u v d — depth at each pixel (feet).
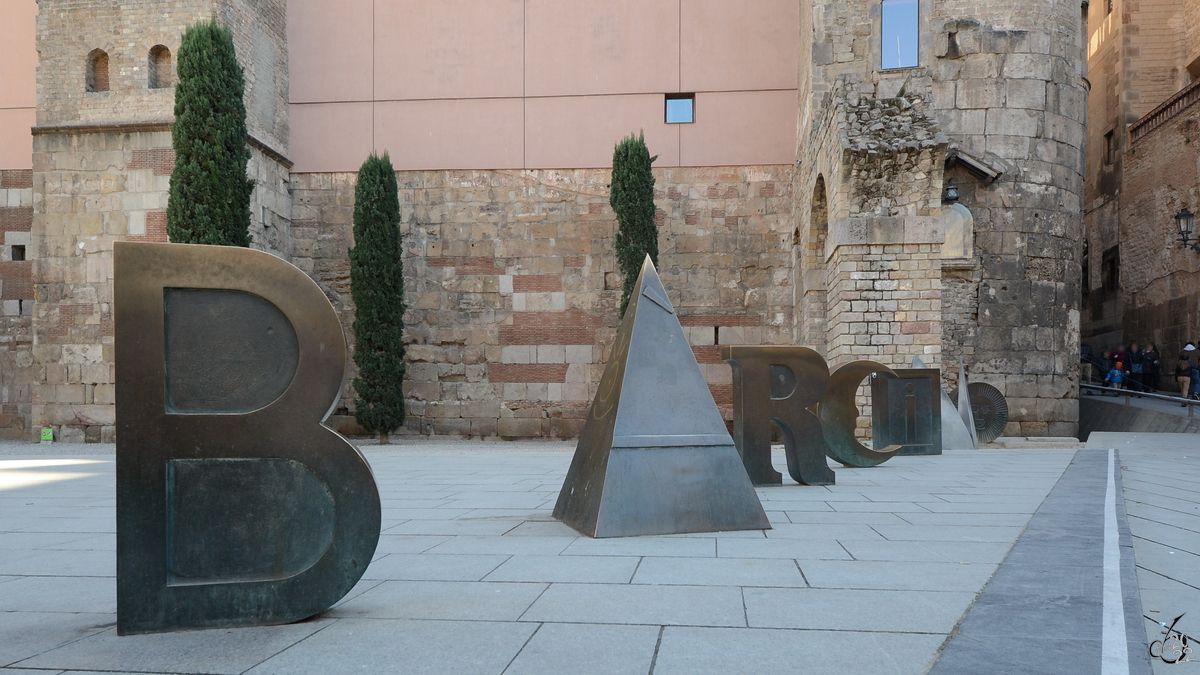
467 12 60.90
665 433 17.30
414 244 60.49
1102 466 29.01
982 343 51.29
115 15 53.31
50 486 27.81
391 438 59.77
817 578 12.41
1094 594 10.75
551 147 60.13
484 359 59.82
